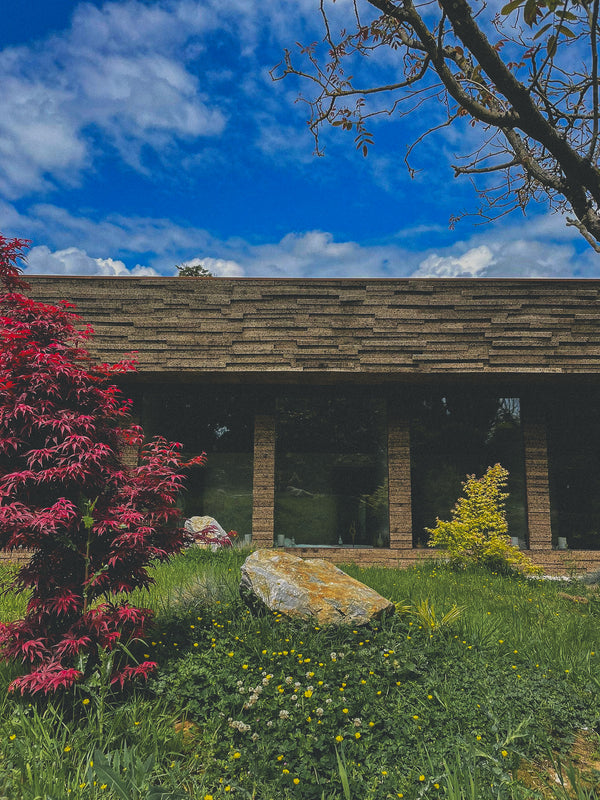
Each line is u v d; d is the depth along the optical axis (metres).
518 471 12.57
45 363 4.44
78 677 3.84
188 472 12.40
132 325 11.28
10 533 4.23
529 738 3.74
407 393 12.62
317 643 5.18
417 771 3.26
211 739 3.61
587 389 12.84
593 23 2.07
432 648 5.18
